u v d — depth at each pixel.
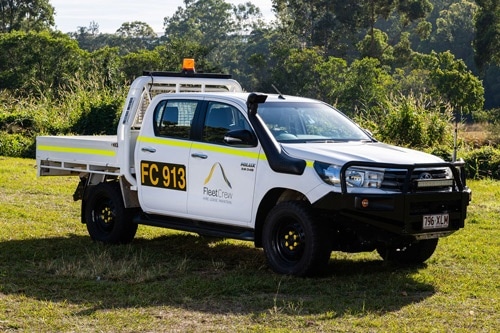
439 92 72.06
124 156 10.38
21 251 10.10
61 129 25.78
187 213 9.74
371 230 8.47
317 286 8.32
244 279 8.57
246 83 109.69
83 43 152.88
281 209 8.76
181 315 7.30
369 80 71.19
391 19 124.06
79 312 7.34
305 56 77.44
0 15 106.69
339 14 90.31
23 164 20.47
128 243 10.77
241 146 9.20
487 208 13.91
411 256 9.55
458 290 8.34
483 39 77.94
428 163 8.59
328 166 8.49
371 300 7.84
